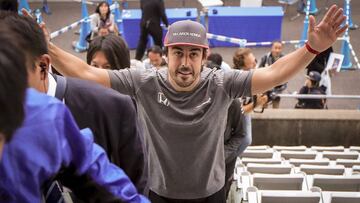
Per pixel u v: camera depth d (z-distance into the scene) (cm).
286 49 1367
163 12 1160
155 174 301
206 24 1403
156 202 309
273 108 869
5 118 81
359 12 1620
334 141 779
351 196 337
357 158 589
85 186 122
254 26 1349
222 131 292
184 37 258
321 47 261
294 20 1562
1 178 103
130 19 1311
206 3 1470
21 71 85
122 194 126
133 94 279
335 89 1134
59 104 112
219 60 554
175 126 278
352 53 1212
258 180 405
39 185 109
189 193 299
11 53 83
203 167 292
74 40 1397
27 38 137
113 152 183
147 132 291
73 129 114
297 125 769
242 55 576
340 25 255
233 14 1339
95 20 1079
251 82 273
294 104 1050
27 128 104
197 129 278
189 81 266
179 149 286
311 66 938
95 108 174
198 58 265
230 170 397
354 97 778
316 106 868
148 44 1270
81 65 267
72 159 116
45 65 147
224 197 321
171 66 265
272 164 492
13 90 82
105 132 178
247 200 349
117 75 277
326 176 405
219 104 279
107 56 296
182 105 275
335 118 767
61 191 128
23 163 104
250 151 588
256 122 766
